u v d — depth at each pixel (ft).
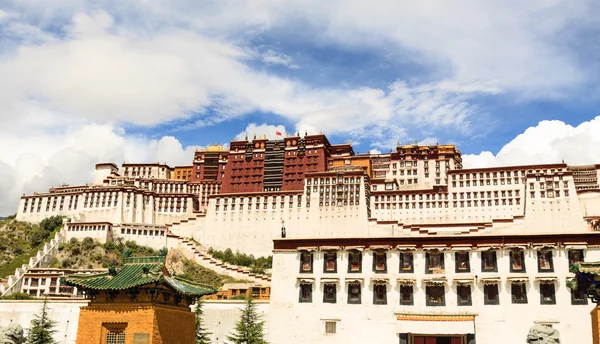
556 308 252.21
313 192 591.37
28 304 347.36
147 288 151.43
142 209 646.33
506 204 573.74
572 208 530.68
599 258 255.09
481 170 591.37
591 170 620.90
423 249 270.67
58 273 483.92
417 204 593.01
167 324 154.20
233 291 387.14
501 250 264.31
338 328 268.82
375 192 604.08
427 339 260.21
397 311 264.93
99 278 156.46
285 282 280.92
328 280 275.18
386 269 272.72
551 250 260.01
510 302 257.14
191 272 535.19
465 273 264.72
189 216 638.12
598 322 151.23
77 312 340.39
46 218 633.61
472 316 256.73
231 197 612.29
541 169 577.02
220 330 322.14
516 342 251.60
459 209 582.35
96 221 633.20
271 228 588.91
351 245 279.49
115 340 151.64
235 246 590.96
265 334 271.08
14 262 544.62
